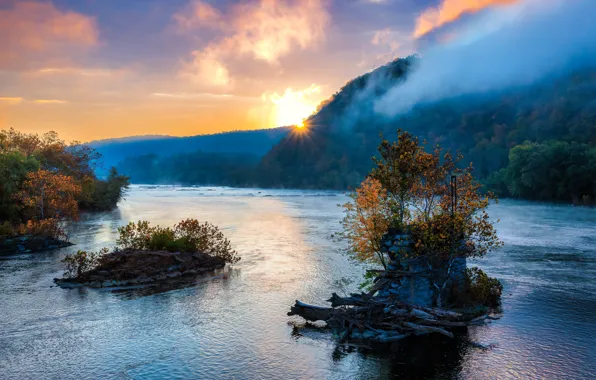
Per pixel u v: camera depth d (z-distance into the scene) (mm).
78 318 22828
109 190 101500
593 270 33125
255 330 21016
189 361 17688
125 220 72625
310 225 65688
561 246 43906
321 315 21453
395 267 22672
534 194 130625
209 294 27156
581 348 18500
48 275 32312
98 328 21406
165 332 20828
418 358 17688
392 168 26188
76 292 27750
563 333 20172
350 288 28375
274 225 65625
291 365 17266
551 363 17141
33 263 36688
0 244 40312
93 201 92062
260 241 49125
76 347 19141
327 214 85938
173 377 16359
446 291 23562
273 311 23828
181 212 90938
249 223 68562
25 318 22844
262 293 27312
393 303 21109
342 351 18484
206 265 34344
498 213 85875
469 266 34594
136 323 22062
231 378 16281
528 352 18141
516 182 132375
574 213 85562
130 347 19125
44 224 46500
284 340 19750
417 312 20422
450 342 19250
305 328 21234
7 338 20172
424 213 24297
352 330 20391
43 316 23156
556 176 123562
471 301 23688
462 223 22453
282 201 136750
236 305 24922
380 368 16906
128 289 28391
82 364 17469
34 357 18141
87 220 72625
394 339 19484
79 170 96688
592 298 25641
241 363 17484
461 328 20922
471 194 23984
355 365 17188
